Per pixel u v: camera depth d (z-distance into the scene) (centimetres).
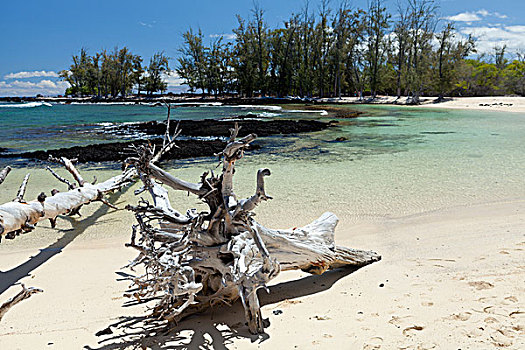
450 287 381
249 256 366
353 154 1370
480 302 343
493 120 2753
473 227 586
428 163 1170
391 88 7075
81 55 8762
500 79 6388
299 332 321
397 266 456
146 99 7731
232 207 341
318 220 468
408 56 6159
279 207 734
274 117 3133
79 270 479
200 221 346
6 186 935
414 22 5734
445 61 5394
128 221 680
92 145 1557
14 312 371
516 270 407
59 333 333
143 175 393
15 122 2848
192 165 1199
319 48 6700
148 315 363
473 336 291
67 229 641
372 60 6188
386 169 1091
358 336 305
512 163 1139
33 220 470
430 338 294
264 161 1251
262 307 378
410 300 361
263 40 7081
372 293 387
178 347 307
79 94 9556
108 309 376
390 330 310
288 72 6950
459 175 986
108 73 8525
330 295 393
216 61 7319
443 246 511
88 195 661
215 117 3228
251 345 307
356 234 587
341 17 6306
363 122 2675
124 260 513
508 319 311
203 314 370
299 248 412
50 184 956
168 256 331
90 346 311
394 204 739
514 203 714
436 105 4916
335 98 6575
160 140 1719
